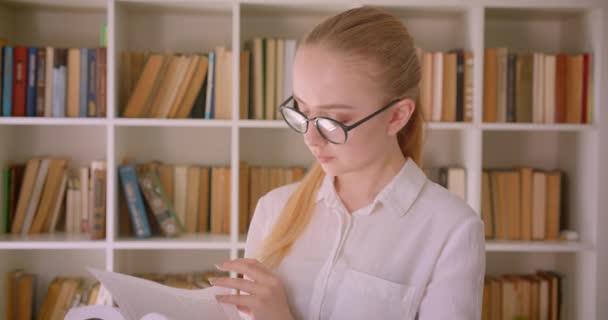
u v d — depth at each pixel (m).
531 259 2.98
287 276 1.18
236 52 2.52
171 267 2.92
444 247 1.13
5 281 2.69
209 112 2.60
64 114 2.55
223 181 2.69
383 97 1.06
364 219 1.17
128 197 2.56
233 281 1.07
